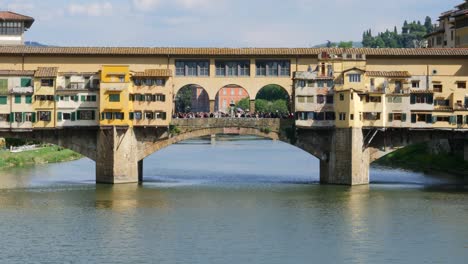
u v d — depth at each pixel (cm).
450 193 10931
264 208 9644
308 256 7400
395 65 12169
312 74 11788
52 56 11988
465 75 12244
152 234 8181
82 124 11700
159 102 11712
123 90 11562
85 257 7294
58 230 8312
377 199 10338
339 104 11669
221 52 12050
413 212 9412
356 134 11600
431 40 17262
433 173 13388
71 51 11944
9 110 11706
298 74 11775
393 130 11988
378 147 12012
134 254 7412
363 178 11894
